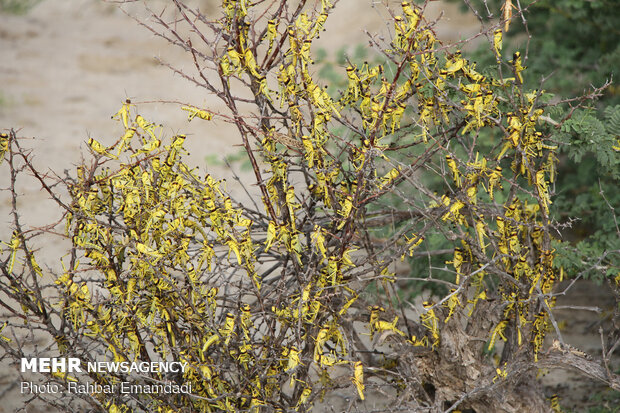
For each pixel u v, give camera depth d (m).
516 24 7.49
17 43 15.64
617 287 4.45
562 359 3.95
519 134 3.67
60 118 11.34
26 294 3.48
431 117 3.87
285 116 3.74
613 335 4.36
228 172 9.14
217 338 3.51
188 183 3.64
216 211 3.51
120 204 3.75
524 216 4.21
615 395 5.01
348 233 3.64
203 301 3.61
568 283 6.67
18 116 11.31
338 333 3.77
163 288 3.54
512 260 3.94
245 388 3.73
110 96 12.58
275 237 3.65
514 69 3.78
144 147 3.58
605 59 6.87
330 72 6.31
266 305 3.93
